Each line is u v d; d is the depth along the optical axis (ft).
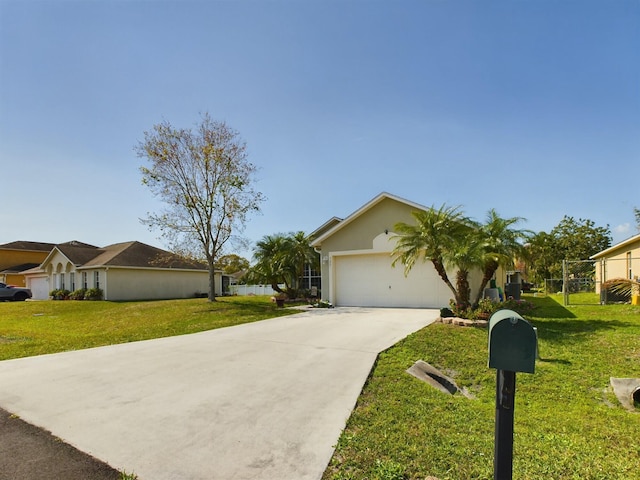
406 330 31.35
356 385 17.93
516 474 10.28
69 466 10.85
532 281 123.24
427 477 9.95
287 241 71.61
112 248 96.58
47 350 27.89
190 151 61.77
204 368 21.16
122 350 26.55
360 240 52.11
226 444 12.13
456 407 15.65
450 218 38.78
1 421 14.14
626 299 53.88
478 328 31.73
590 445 12.58
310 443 12.14
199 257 63.77
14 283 119.85
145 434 12.87
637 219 98.32
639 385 17.87
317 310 48.26
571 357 24.04
